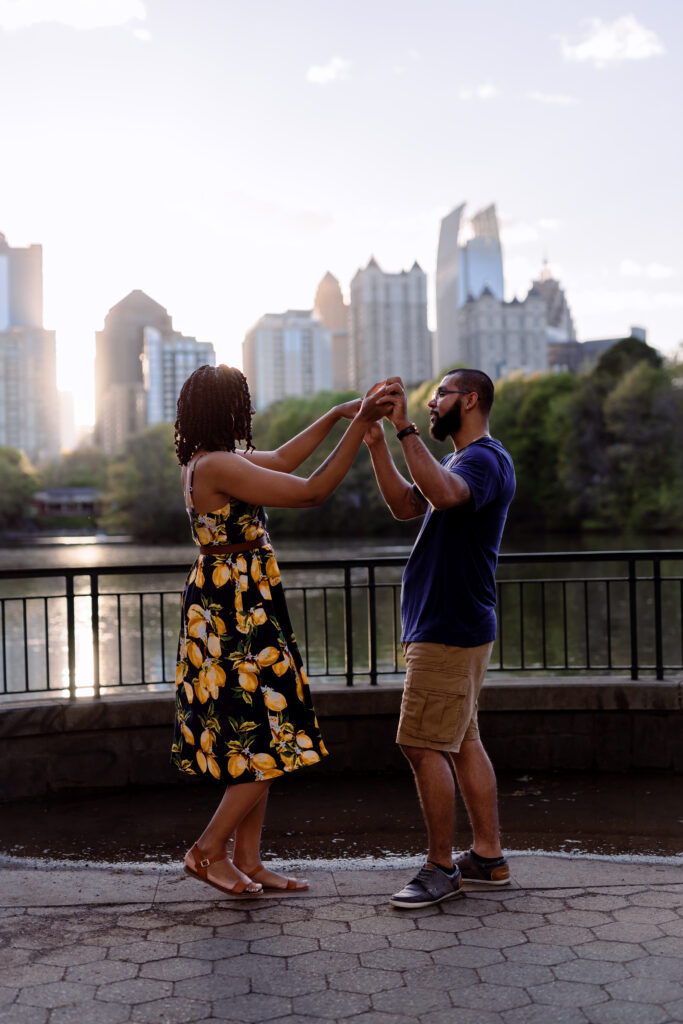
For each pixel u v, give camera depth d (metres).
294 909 3.14
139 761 5.46
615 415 61.88
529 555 5.58
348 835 4.49
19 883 3.45
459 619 3.22
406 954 2.76
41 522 130.62
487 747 5.57
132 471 97.31
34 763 5.32
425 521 3.35
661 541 55.75
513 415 73.19
